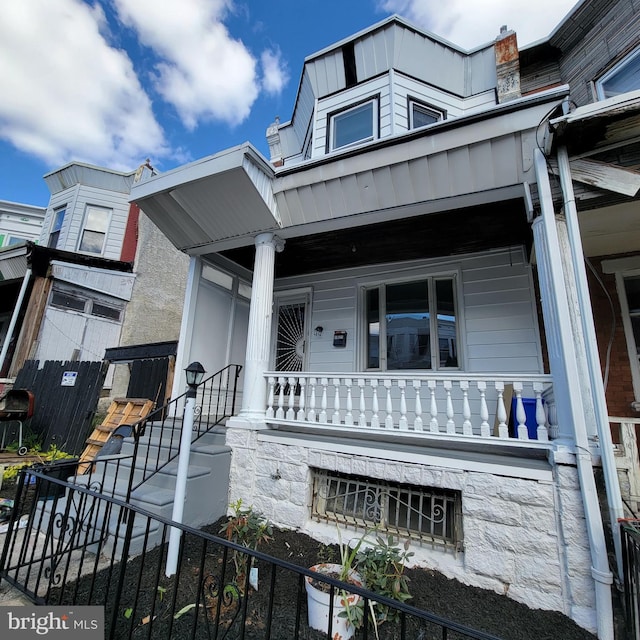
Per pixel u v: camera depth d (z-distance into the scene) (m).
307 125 7.16
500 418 3.08
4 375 7.66
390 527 3.32
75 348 8.49
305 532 3.50
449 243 5.07
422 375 3.49
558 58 5.38
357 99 5.95
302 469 3.71
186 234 5.16
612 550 2.45
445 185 3.70
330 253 5.56
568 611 2.45
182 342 5.42
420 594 2.61
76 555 2.96
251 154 3.98
